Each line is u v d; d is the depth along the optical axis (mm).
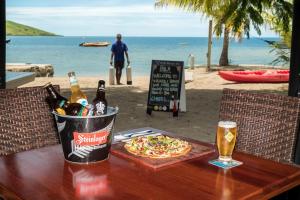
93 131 1646
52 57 32531
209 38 16062
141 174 1572
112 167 1649
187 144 1894
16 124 2209
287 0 4234
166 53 42438
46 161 1733
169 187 1447
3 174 1579
